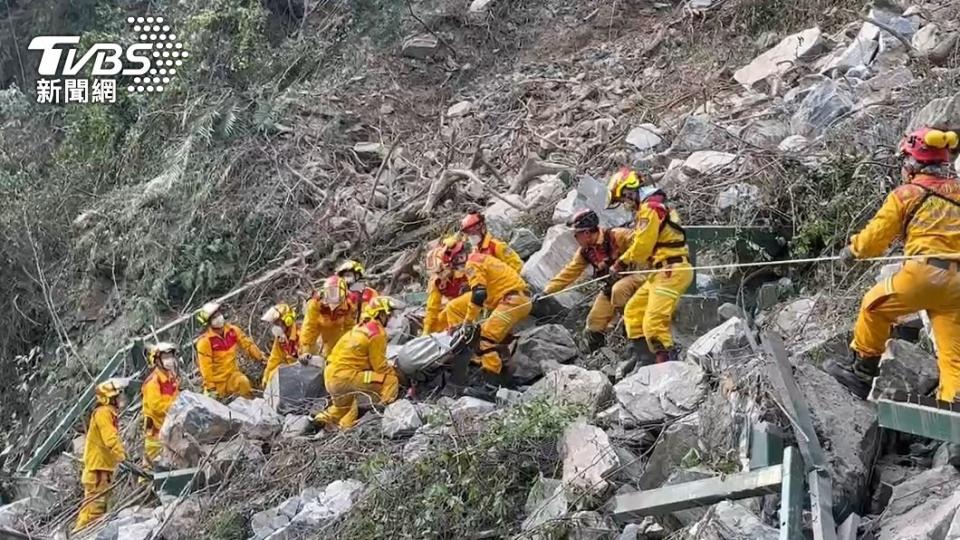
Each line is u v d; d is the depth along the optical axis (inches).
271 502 352.2
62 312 653.3
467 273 382.6
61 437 544.1
